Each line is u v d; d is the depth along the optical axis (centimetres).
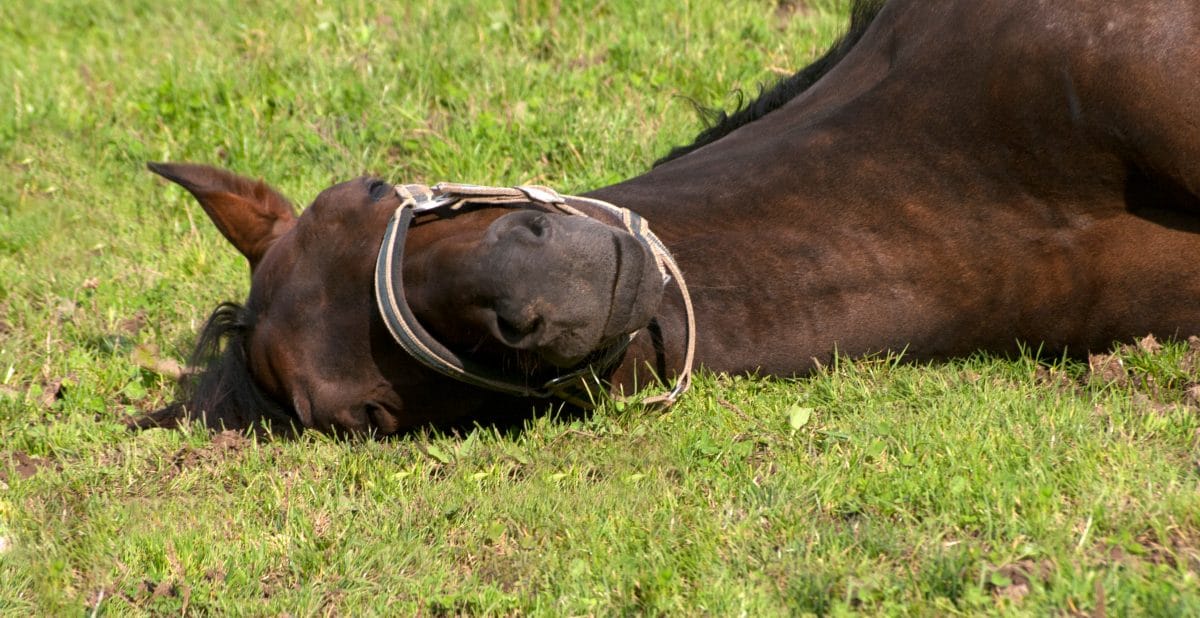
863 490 669
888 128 782
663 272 688
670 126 1291
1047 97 740
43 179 1379
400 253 672
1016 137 751
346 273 701
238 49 1628
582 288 594
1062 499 638
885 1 883
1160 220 768
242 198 802
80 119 1474
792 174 773
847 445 720
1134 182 753
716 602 587
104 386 948
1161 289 773
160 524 717
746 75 1380
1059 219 763
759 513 659
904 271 760
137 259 1194
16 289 1151
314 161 1343
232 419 791
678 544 646
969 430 713
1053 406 733
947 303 769
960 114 766
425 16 1590
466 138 1301
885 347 775
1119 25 724
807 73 910
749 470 705
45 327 1070
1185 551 589
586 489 702
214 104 1460
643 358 731
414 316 666
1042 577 579
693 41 1461
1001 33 755
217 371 795
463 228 676
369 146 1338
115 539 707
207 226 1254
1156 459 666
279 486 740
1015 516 623
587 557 649
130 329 1058
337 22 1600
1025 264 769
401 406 727
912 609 566
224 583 660
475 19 1581
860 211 763
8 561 691
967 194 765
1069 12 736
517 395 719
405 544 677
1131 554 589
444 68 1441
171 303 1086
